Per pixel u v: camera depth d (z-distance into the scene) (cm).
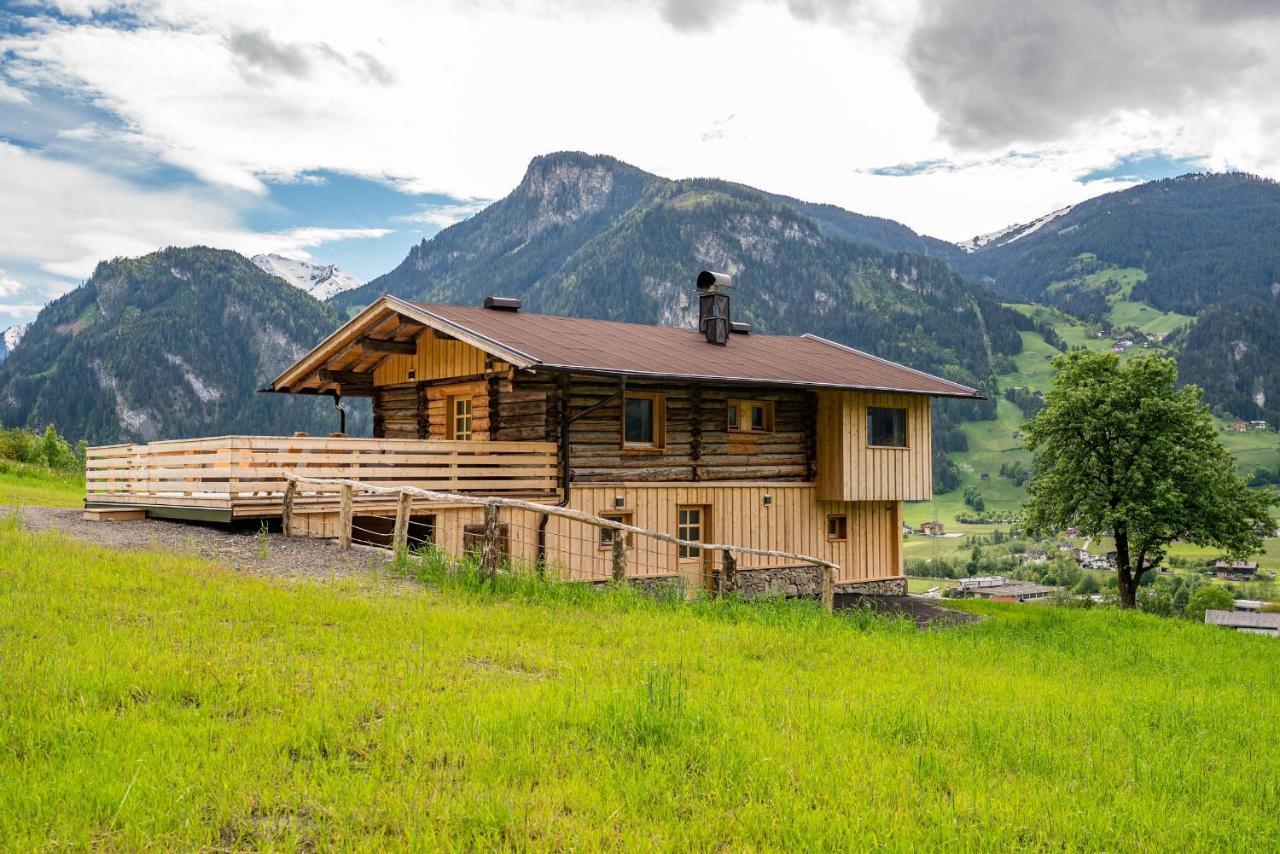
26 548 1321
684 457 2292
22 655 778
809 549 2528
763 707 824
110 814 521
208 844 504
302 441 1777
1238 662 1628
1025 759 743
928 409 2703
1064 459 4144
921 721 813
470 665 893
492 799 559
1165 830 609
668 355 2281
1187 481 3947
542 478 2056
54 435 5253
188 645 858
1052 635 1777
